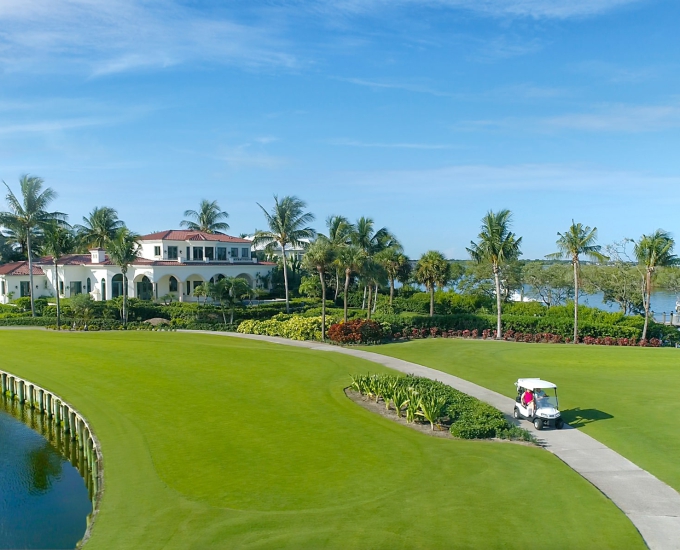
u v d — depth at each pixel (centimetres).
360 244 6531
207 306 5838
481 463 1734
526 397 2209
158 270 6356
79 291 6962
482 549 1216
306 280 7419
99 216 7706
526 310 5484
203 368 3278
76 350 3959
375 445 1936
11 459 2370
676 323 5997
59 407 2753
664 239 4516
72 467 2278
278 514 1425
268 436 2069
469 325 4834
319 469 1728
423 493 1516
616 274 6353
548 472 1653
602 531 1291
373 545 1245
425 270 5547
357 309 6234
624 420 2228
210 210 9200
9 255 8894
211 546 1276
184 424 2255
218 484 1644
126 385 2934
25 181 5869
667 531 1303
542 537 1264
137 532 1362
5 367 3519
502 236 4638
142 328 5328
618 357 3616
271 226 6531
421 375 3044
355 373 3095
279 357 3591
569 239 4450
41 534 1670
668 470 1694
